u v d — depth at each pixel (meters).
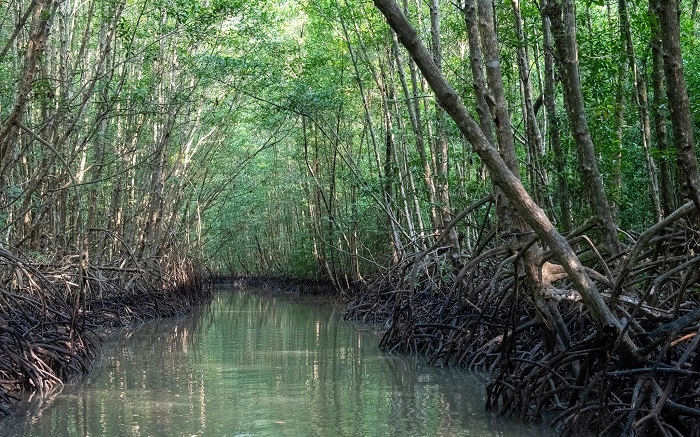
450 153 19.59
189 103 24.30
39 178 13.34
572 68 8.86
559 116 14.61
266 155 41.62
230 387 10.04
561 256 6.16
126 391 9.77
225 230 45.31
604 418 6.74
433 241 20.44
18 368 9.77
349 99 26.36
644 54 12.43
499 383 8.26
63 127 18.06
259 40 22.64
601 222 8.70
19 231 16.53
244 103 28.81
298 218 40.50
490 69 8.48
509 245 9.81
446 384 10.30
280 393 9.58
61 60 16.22
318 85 24.67
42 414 8.33
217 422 7.83
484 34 8.49
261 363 12.45
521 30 14.33
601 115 12.55
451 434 7.27
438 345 12.91
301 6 25.55
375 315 20.58
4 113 16.39
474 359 11.60
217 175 42.22
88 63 21.14
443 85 5.95
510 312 8.42
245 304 31.27
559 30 10.73
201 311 27.03
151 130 25.02
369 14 22.50
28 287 13.01
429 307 15.29
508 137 8.40
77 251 20.34
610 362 6.79
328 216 30.03
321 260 35.91
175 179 27.73
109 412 8.40
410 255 17.48
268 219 46.69
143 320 21.98
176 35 22.59
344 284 33.75
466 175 21.03
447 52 22.31
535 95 22.56
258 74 23.20
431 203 17.16
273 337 16.86
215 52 24.02
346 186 34.31
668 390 6.20
